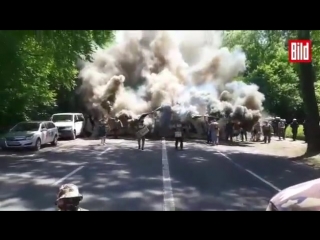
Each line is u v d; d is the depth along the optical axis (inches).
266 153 890.1
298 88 1643.7
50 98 1193.4
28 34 763.4
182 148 927.7
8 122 1047.0
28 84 1026.1
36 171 546.6
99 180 473.1
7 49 721.0
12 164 623.8
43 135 903.1
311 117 835.4
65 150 874.8
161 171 555.8
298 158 768.3
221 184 454.0
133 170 562.6
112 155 773.3
